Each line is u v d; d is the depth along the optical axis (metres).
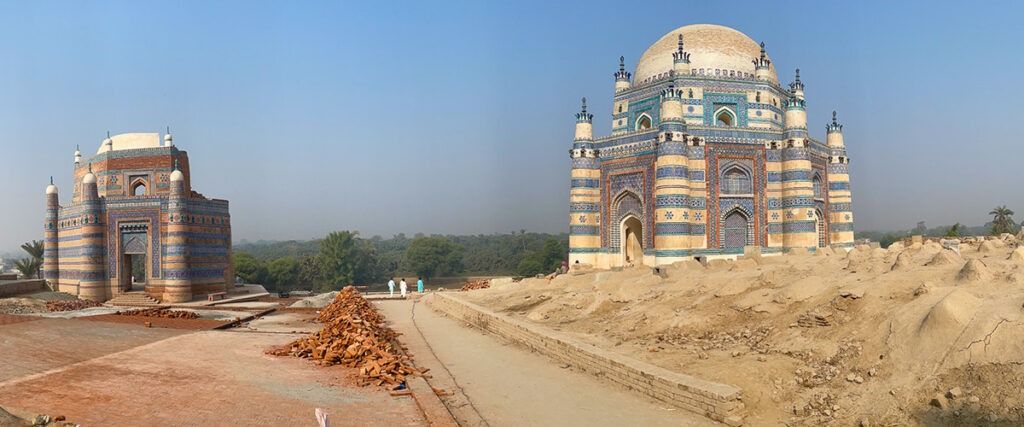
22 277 45.28
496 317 16.03
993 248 13.97
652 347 11.11
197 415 7.55
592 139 29.22
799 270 13.09
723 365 9.19
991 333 7.44
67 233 29.88
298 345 12.74
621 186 27.94
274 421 7.51
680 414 8.21
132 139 29.88
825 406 7.73
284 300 29.36
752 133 27.00
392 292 31.59
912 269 10.86
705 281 14.48
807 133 27.03
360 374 10.08
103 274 28.34
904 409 7.17
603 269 28.23
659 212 25.38
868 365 8.20
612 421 8.05
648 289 15.81
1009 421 6.41
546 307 16.64
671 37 30.19
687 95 27.84
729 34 29.83
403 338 15.70
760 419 7.79
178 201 27.25
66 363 9.94
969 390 7.00
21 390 8.06
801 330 9.94
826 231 30.06
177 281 27.03
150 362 10.50
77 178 32.31
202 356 11.41
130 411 7.54
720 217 26.53
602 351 10.91
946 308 7.94
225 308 24.45
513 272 98.69
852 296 10.09
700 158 26.05
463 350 13.70
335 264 72.44
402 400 8.80
